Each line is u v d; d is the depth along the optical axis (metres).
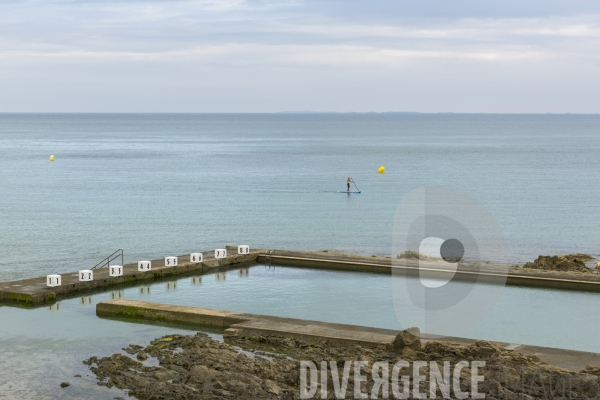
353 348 22.22
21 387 19.25
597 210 71.69
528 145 197.88
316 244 52.69
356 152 164.12
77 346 23.50
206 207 71.75
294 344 23.28
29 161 130.12
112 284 34.00
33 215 64.25
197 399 17.75
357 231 58.41
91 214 65.56
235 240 53.75
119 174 106.31
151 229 57.78
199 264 38.56
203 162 131.25
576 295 33.44
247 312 29.44
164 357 21.81
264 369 19.80
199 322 26.83
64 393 18.77
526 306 31.00
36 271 40.66
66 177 100.75
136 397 18.42
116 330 25.78
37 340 24.23
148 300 31.38
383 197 81.25
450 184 95.50
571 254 46.91
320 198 80.31
